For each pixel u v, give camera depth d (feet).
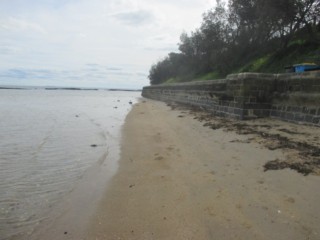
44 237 12.55
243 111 37.14
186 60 140.36
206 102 55.93
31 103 122.01
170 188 16.76
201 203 14.37
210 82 52.90
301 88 31.01
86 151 28.94
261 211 12.88
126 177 19.52
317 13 46.34
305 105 30.27
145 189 16.97
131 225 12.90
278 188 14.94
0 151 29.45
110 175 20.29
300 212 12.35
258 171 17.71
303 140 23.81
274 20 53.01
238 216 12.72
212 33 89.04
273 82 36.35
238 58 81.46
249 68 67.72
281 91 34.88
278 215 12.37
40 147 31.30
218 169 19.10
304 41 53.21
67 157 26.63
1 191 18.19
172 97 97.35
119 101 148.25
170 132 35.04
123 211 14.34
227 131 31.09
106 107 99.25
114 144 30.99
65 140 35.32
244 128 31.42
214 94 49.93
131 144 30.04
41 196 17.26
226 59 83.35
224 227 11.98
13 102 127.54
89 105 111.55
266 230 11.40
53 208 15.48
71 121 56.49
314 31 50.42
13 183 19.61
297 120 31.32
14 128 46.44
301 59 48.65
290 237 10.77
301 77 31.04
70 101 145.07
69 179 20.20
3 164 24.38
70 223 13.60
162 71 214.69
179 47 146.30
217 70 95.40
